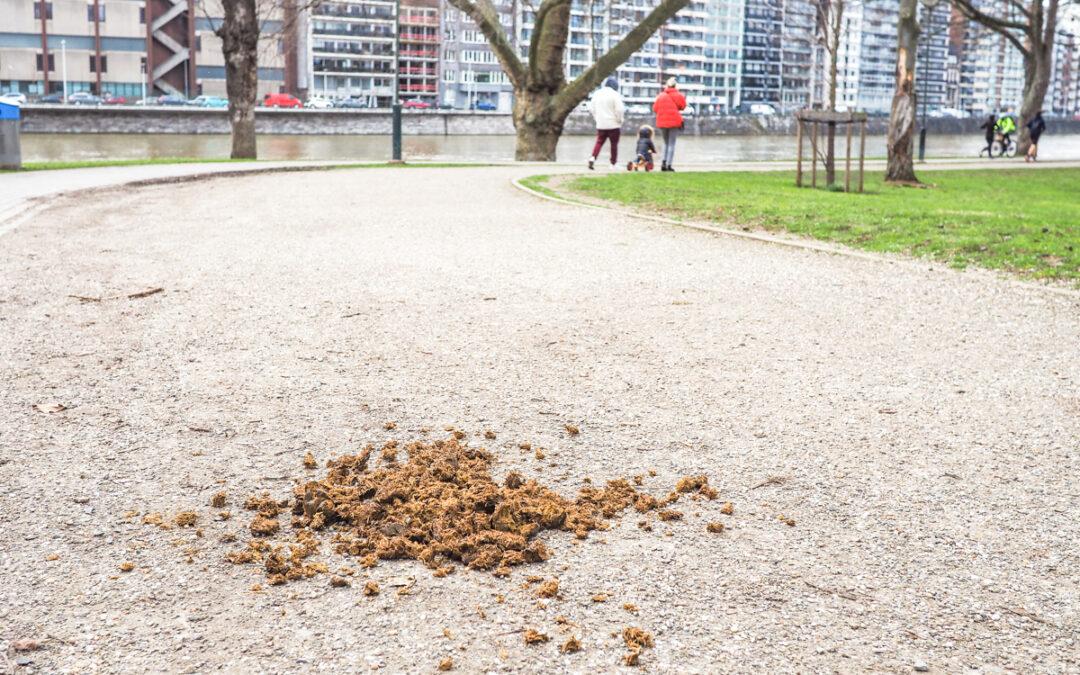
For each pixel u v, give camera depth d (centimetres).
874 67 19338
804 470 412
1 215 1242
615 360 587
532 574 315
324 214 1339
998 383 550
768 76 17900
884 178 2330
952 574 322
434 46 13625
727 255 1012
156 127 7788
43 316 674
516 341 628
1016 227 1228
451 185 1897
